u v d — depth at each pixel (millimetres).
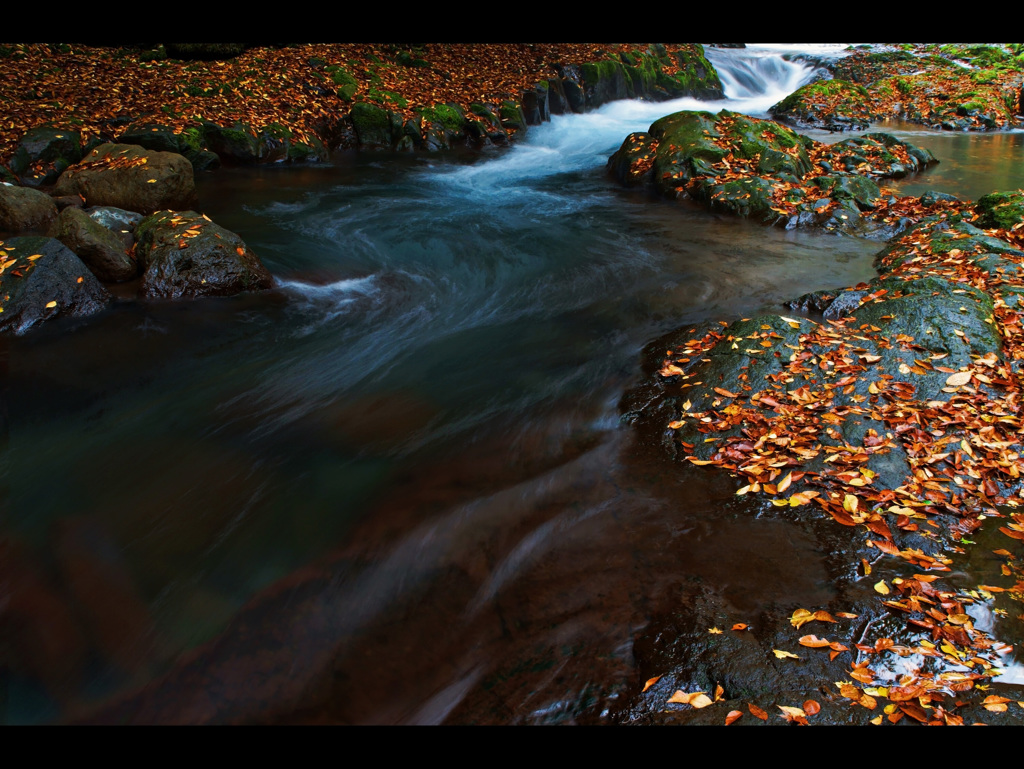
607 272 8195
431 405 5258
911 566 3336
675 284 7691
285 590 3486
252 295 7375
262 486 4316
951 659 2781
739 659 2826
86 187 8820
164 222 7465
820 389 4719
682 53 23109
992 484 3830
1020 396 4566
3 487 4324
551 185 12680
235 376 5762
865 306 5785
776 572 3363
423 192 11992
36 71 12727
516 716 2715
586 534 3744
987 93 19656
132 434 4902
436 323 6918
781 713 2559
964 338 5055
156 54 14461
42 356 5949
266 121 13414
